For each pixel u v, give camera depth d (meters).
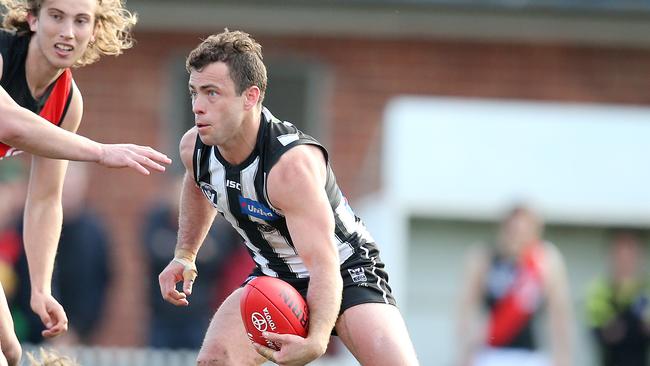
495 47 48.94
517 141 41.47
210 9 47.59
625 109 48.62
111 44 19.94
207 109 18.28
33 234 21.23
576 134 41.62
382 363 19.19
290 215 18.52
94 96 48.19
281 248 19.84
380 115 48.84
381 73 48.84
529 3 47.16
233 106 18.33
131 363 35.72
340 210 20.00
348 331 19.52
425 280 43.19
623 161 41.66
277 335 18.08
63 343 37.44
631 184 41.66
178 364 35.94
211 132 18.34
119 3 19.84
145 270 40.09
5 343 20.59
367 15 47.78
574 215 41.59
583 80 49.00
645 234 42.53
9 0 19.30
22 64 19.27
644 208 41.66
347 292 19.69
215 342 19.97
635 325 38.56
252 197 19.02
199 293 38.19
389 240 41.16
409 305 43.31
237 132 18.64
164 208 39.03
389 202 41.28
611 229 43.28
